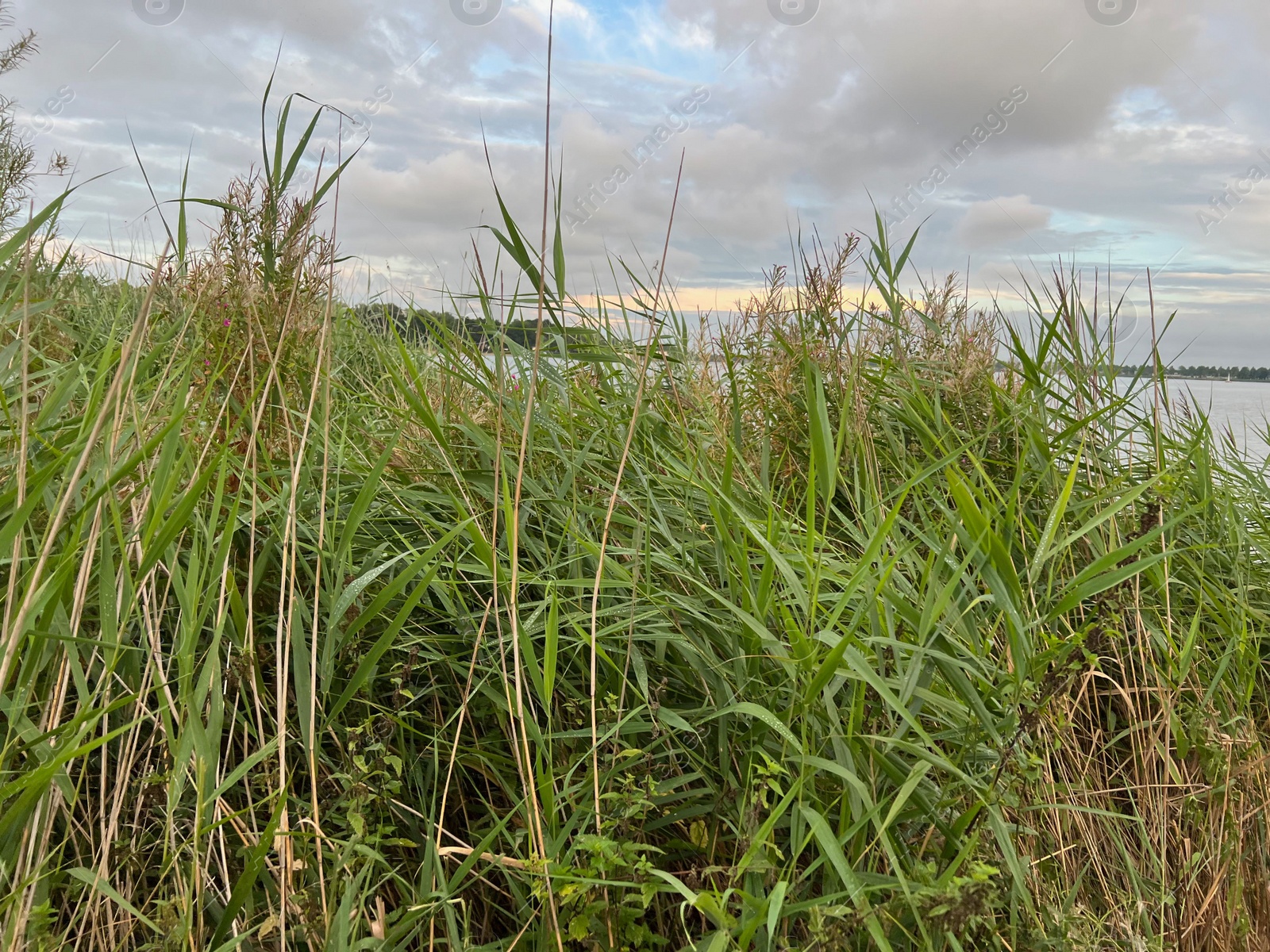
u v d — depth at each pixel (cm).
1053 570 241
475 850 167
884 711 197
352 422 299
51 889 155
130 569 181
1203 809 237
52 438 209
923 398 318
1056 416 324
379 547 224
